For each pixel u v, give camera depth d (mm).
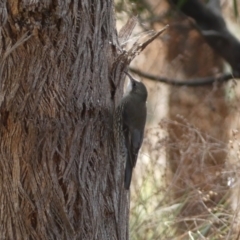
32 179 8727
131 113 10594
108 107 9312
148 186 14109
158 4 18375
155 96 17984
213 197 13297
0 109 8648
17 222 8828
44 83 8602
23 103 8578
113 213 9414
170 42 18766
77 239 8977
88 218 9047
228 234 10797
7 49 8508
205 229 11750
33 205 8758
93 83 8977
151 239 12016
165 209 12461
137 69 17250
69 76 8719
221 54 17312
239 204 11047
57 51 8562
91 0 8836
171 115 17781
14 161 8727
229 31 17359
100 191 9203
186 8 17078
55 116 8688
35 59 8531
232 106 15336
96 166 9133
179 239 11789
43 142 8672
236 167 12023
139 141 10594
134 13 16859
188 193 12555
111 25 9359
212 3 17484
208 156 13586
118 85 9508
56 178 8766
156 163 13594
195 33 18672
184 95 17656
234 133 12750
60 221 8852
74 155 8859
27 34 8398
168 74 18547
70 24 8586
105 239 9312
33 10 8266
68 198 8867
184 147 12977
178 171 13031
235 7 15312
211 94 16547
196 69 18703
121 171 9672
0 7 8383
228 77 17219
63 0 8367
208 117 17172
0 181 8852
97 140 9117
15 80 8570
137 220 12414
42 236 8805
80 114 8875
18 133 8648
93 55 8945
